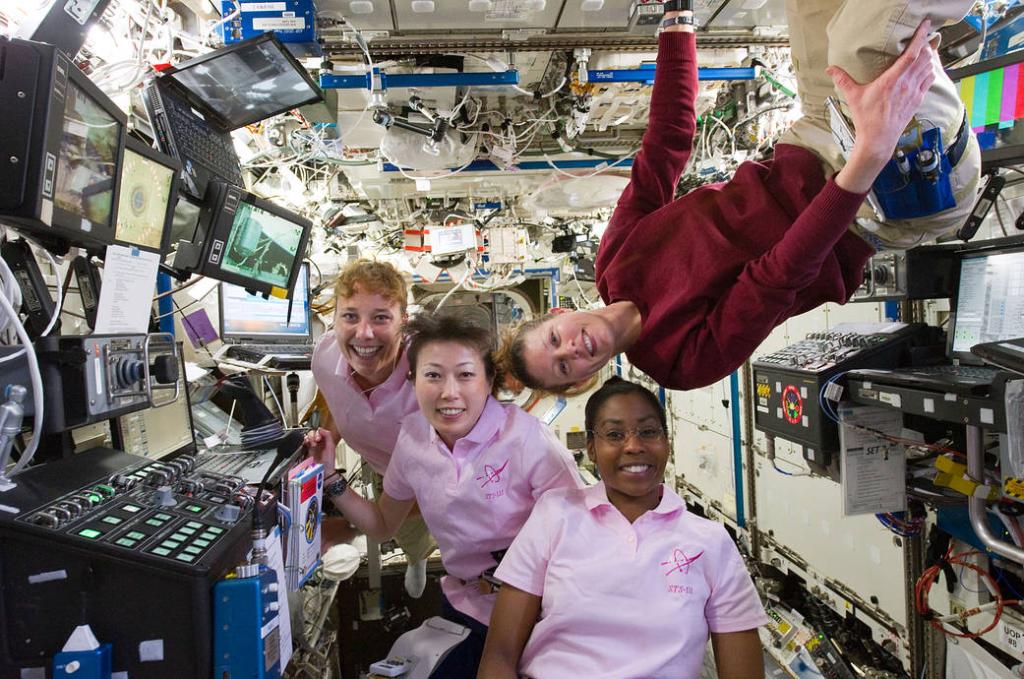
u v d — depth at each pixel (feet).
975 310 7.18
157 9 6.50
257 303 10.25
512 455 6.17
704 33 8.02
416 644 6.64
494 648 5.42
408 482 6.78
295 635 7.21
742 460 14.89
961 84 6.43
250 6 6.68
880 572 10.07
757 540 14.49
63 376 4.10
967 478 6.05
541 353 6.30
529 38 7.72
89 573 3.39
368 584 10.75
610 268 6.54
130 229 4.99
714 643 5.31
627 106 10.55
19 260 4.44
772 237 5.54
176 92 6.35
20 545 3.37
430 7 6.86
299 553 5.51
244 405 7.57
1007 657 7.56
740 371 14.73
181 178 6.06
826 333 9.23
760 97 10.28
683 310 5.81
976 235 8.65
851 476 7.48
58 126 3.73
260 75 6.30
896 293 7.66
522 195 16.07
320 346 8.05
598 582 5.24
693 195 6.25
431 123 9.70
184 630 3.44
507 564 5.68
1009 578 7.50
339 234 17.15
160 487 4.29
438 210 18.54
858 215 5.46
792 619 12.09
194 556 3.57
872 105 4.17
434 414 5.99
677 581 5.24
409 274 17.94
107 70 5.63
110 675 3.40
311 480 5.91
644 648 5.05
